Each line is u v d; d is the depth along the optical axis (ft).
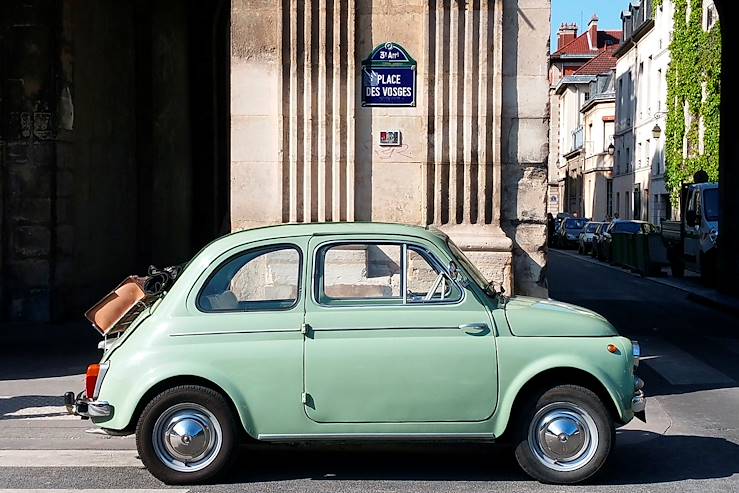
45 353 40.78
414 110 34.73
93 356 40.04
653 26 170.91
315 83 34.58
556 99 310.86
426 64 34.47
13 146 48.70
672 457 24.39
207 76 70.08
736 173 65.00
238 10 34.58
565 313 22.02
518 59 34.55
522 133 34.68
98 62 53.47
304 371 21.17
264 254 22.00
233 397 21.11
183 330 21.36
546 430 21.53
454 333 21.33
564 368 21.38
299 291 21.68
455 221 34.63
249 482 22.02
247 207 34.88
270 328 21.33
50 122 48.44
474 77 34.45
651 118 171.63
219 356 21.16
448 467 23.43
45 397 31.91
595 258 139.85
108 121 55.21
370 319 21.40
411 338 21.27
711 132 124.77
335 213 34.76
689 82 134.82
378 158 34.88
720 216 67.82
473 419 21.29
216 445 21.52
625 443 25.93
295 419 21.21
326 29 34.42
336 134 34.58
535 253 34.76
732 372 37.11
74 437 26.86
